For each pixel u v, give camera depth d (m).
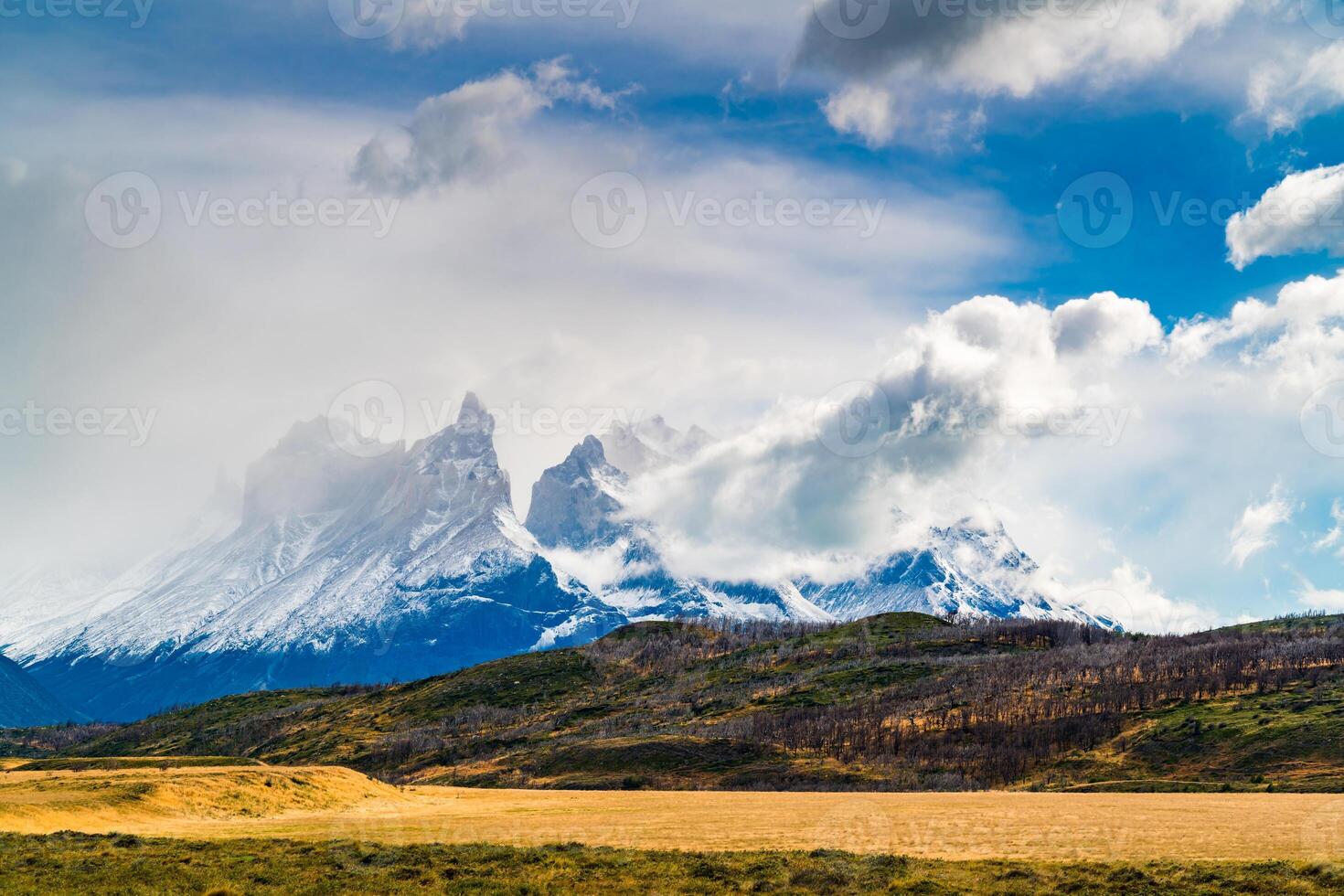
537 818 119.12
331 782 134.88
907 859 80.06
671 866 79.25
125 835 91.50
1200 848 83.12
